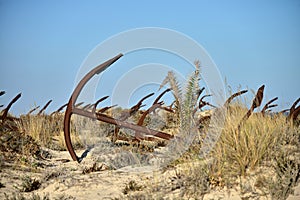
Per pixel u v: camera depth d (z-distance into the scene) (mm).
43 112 11609
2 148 8242
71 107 8477
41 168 7793
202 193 5629
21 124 10531
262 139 6453
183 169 6371
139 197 5582
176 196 5645
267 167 6125
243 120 6824
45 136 10562
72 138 10648
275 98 8195
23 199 5703
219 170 5945
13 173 7207
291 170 5707
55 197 5969
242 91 7410
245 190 5527
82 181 6734
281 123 7285
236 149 6371
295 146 6738
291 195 5324
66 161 8672
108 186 6477
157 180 6211
